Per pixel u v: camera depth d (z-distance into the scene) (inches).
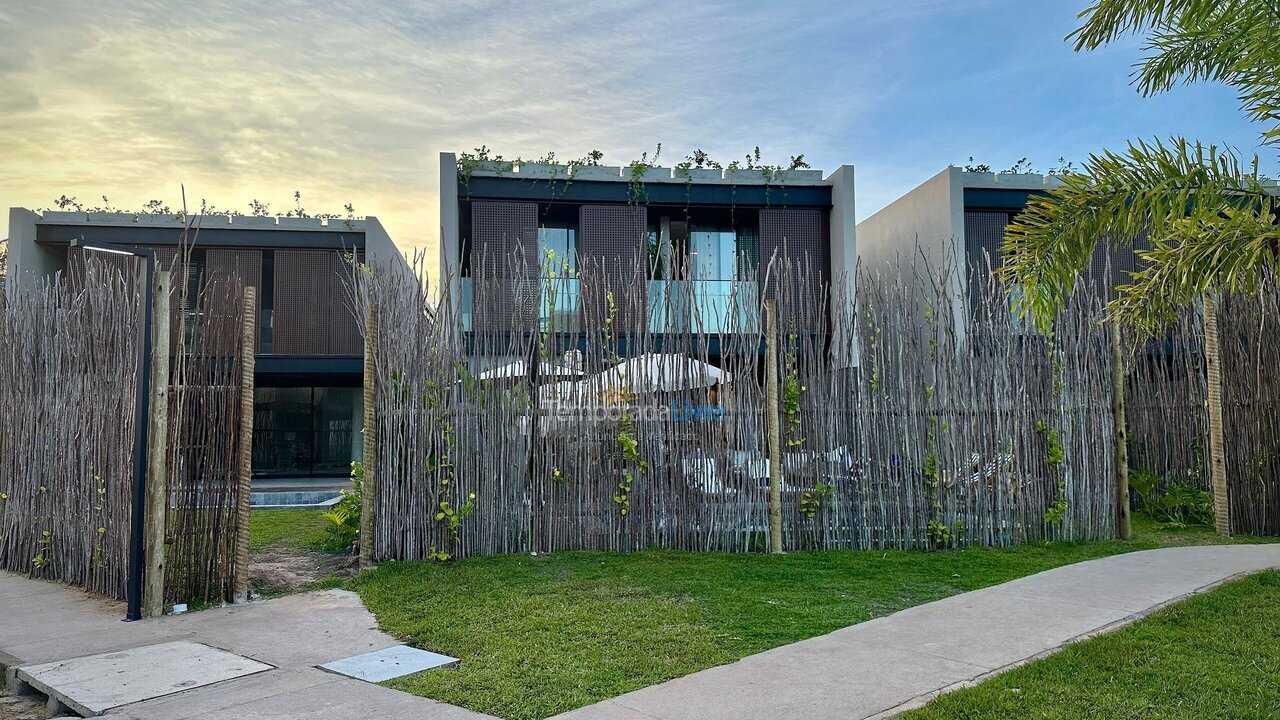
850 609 252.8
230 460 291.3
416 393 336.5
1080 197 270.4
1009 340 376.5
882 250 775.1
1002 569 312.8
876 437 358.9
